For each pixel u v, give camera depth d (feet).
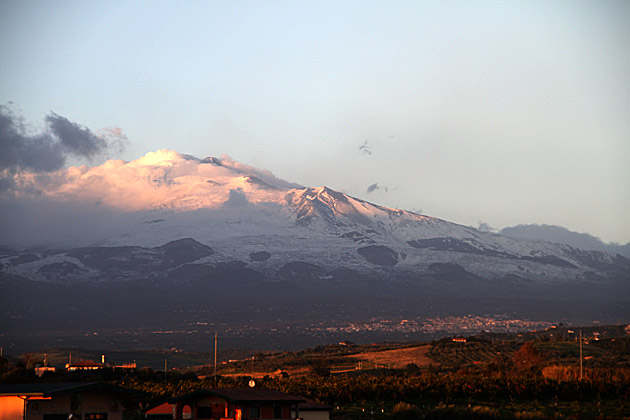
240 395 228.43
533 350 585.63
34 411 190.80
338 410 305.53
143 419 252.62
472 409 289.53
